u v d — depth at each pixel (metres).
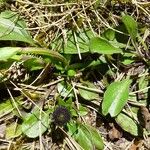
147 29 0.17
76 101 0.16
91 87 0.17
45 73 0.17
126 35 0.17
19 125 0.16
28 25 0.17
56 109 0.15
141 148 0.16
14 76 0.17
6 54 0.14
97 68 0.17
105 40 0.16
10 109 0.16
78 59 0.17
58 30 0.17
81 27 0.17
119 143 0.16
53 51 0.15
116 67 0.17
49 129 0.16
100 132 0.16
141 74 0.17
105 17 0.17
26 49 0.15
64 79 0.17
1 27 0.16
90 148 0.16
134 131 0.16
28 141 0.16
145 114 0.16
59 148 0.16
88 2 0.17
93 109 0.17
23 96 0.16
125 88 0.16
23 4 0.17
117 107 0.15
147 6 0.17
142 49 0.17
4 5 0.17
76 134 0.16
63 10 0.17
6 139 0.16
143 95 0.16
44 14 0.17
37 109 0.16
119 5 0.18
